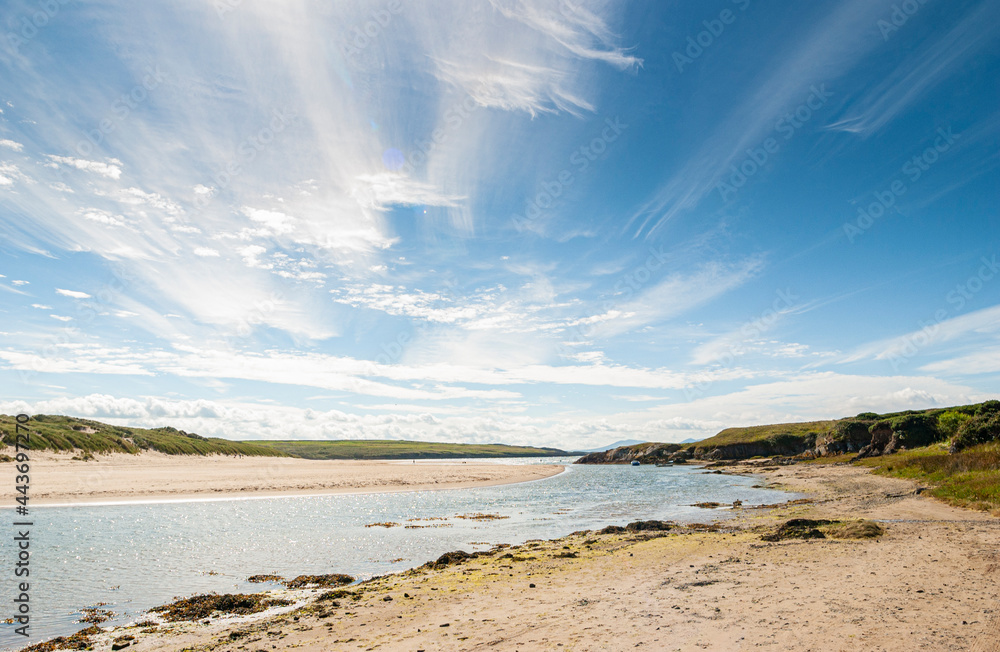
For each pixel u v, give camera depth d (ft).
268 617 37.35
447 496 136.67
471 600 36.65
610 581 39.91
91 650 31.78
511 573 45.03
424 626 31.12
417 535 74.02
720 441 353.51
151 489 119.75
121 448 185.88
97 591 45.03
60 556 57.72
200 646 30.71
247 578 49.75
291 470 191.83
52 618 38.17
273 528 78.89
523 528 80.74
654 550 52.24
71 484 118.21
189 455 221.66
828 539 51.65
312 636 30.73
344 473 192.95
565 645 25.45
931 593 30.14
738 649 23.08
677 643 24.48
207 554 59.88
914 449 193.06
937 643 22.29
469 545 66.49
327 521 87.35
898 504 76.89
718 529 66.54
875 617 26.30
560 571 44.91
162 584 47.47
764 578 37.17
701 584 36.65
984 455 95.20
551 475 247.09
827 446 263.90
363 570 53.21
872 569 37.37
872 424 233.14
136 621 37.35
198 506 103.65
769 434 325.42
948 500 73.20
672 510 99.55
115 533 71.92
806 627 25.43
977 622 24.76
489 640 27.22
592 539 63.77
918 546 44.70
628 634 26.40
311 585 46.47
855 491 104.99
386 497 132.36
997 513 60.03
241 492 127.65
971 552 40.68
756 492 128.57
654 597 33.88
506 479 207.10
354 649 27.81
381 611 35.22
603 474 258.98
